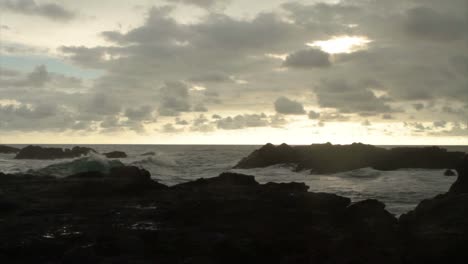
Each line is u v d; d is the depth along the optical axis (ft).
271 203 57.82
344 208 55.72
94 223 49.42
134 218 52.08
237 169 175.11
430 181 121.90
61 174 112.16
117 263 35.76
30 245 39.75
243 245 38.88
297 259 36.63
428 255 36.37
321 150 175.22
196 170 171.01
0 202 57.98
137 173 87.76
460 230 38.01
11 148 332.19
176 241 41.52
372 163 159.12
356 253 36.73
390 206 77.30
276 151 182.80
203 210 53.98
